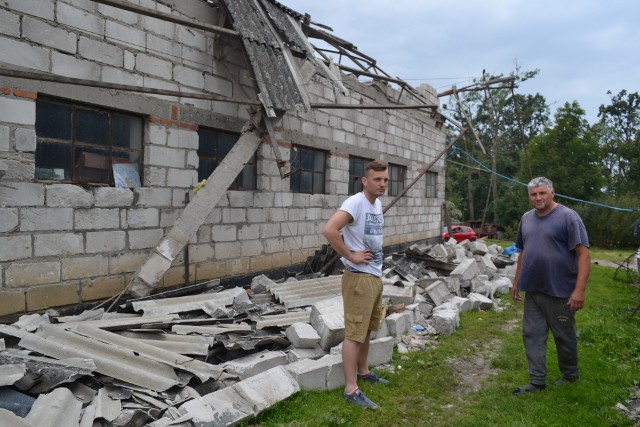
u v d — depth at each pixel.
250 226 8.54
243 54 8.04
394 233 14.20
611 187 39.06
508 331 6.77
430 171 16.83
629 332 6.54
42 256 5.46
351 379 4.09
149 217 6.70
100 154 6.23
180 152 7.15
